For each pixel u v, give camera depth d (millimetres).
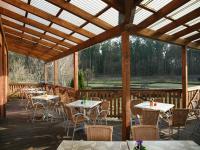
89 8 5207
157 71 25938
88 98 7562
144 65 26656
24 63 20656
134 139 3160
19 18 6738
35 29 8242
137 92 7879
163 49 25953
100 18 5602
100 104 6648
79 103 6414
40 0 5340
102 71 26719
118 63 26578
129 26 5043
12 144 5012
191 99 7996
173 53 25156
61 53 11102
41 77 20828
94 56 26891
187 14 5184
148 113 4910
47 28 7297
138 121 5555
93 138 3107
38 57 15102
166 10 4582
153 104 5652
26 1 5598
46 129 6355
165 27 5676
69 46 9039
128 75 5086
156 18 4797
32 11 5754
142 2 4539
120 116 7789
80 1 4965
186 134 5738
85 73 21719
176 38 6582
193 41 7438
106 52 27016
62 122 7250
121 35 5215
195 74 21578
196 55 21578
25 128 6477
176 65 24891
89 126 3145
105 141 2840
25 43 11234
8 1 5465
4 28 8852
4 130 6238
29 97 8875
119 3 4594
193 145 2697
